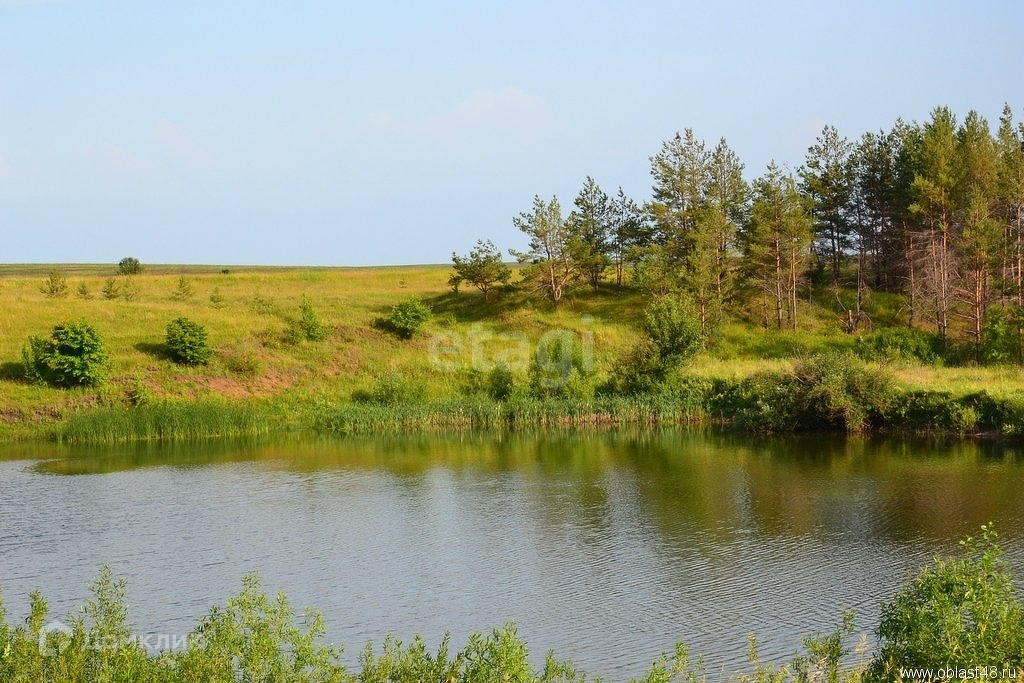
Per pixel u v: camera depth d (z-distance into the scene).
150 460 45.88
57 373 57.69
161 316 71.88
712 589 24.95
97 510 35.09
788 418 52.09
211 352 64.19
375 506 35.53
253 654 14.20
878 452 44.44
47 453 48.06
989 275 69.69
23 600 24.84
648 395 59.44
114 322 69.06
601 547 29.31
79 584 26.27
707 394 59.22
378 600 24.78
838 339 73.38
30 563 28.36
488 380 64.25
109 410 54.03
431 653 20.77
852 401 50.81
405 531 31.77
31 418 53.88
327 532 31.72
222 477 41.47
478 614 23.61
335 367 66.38
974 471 38.72
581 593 24.97
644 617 23.03
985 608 14.58
